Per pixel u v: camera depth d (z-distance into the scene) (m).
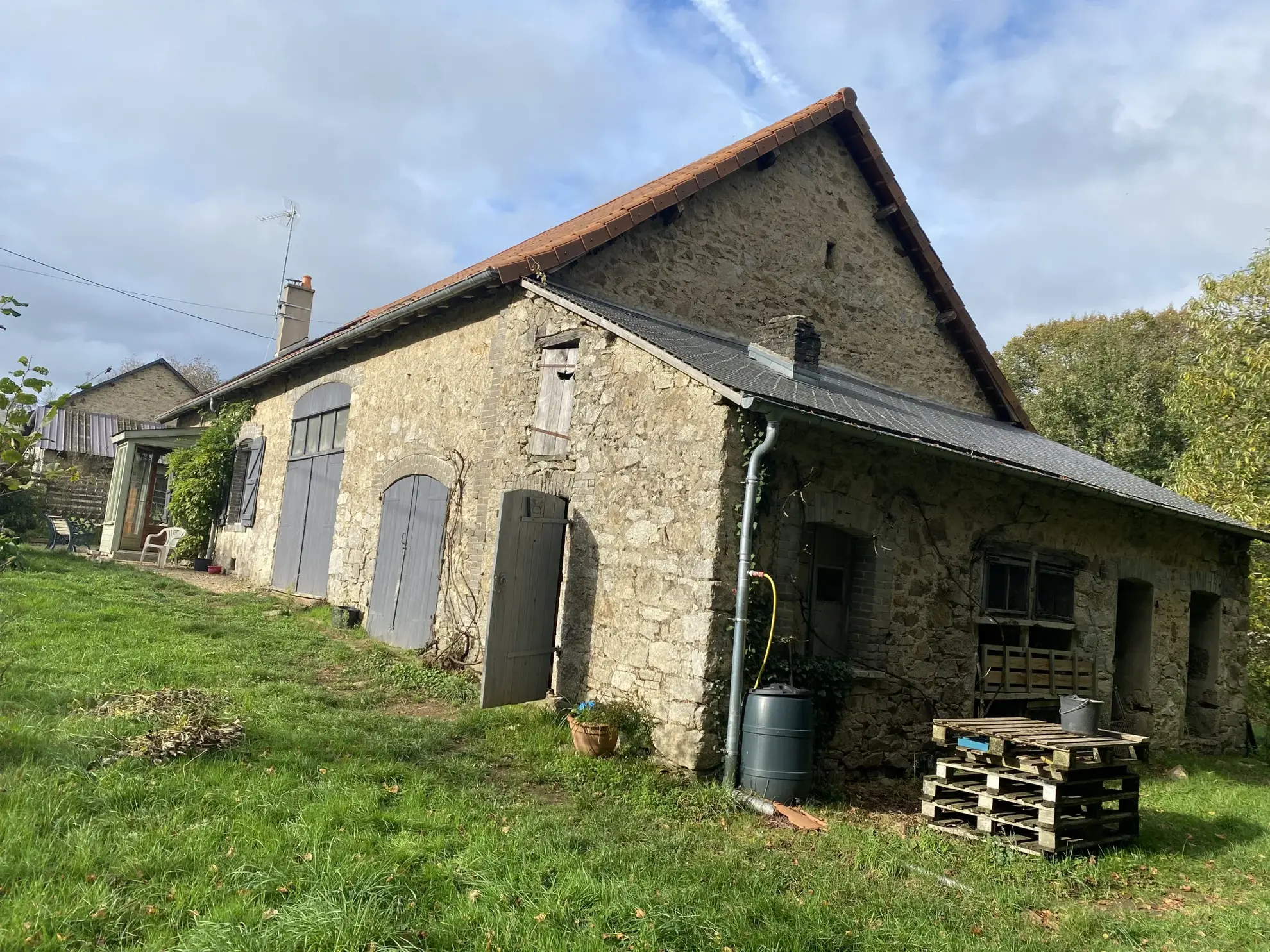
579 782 5.59
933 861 5.05
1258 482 13.03
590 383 7.73
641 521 6.86
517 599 7.16
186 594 11.98
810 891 4.26
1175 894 5.03
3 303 4.55
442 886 3.67
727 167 9.84
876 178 11.78
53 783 4.22
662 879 4.03
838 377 9.99
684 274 9.70
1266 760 10.98
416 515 10.16
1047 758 5.52
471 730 6.51
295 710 6.25
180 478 17.22
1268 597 12.89
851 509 7.20
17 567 6.37
